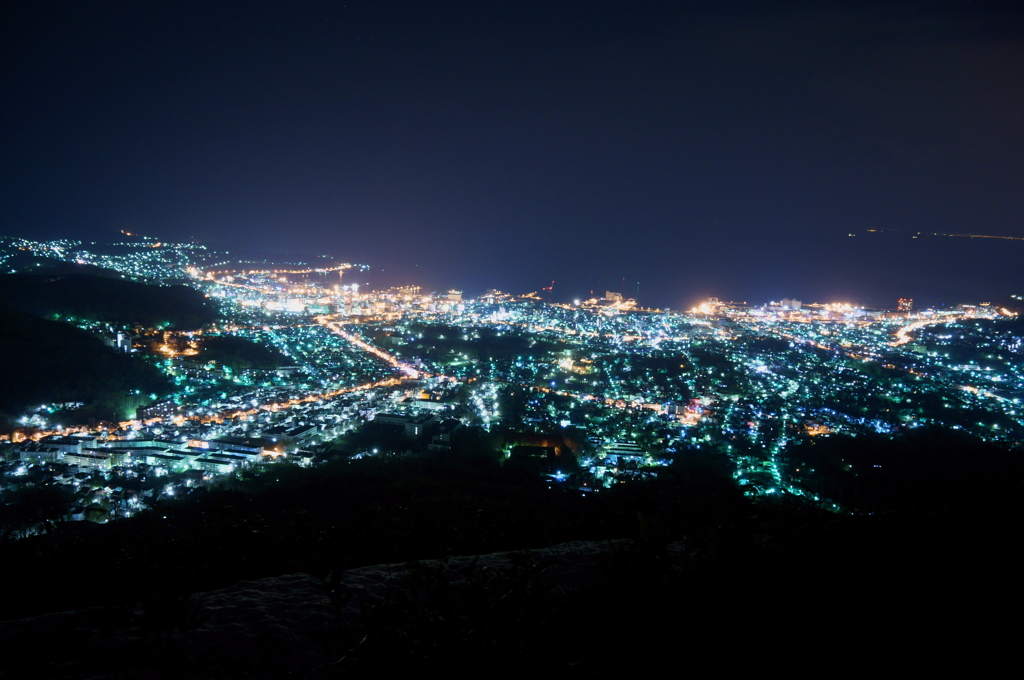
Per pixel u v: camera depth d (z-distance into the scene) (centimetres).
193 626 343
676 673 329
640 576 388
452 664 304
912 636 361
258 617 411
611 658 336
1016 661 338
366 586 477
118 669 338
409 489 1647
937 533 498
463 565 532
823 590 405
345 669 345
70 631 372
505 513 756
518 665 309
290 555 568
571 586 453
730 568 430
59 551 598
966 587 409
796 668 336
